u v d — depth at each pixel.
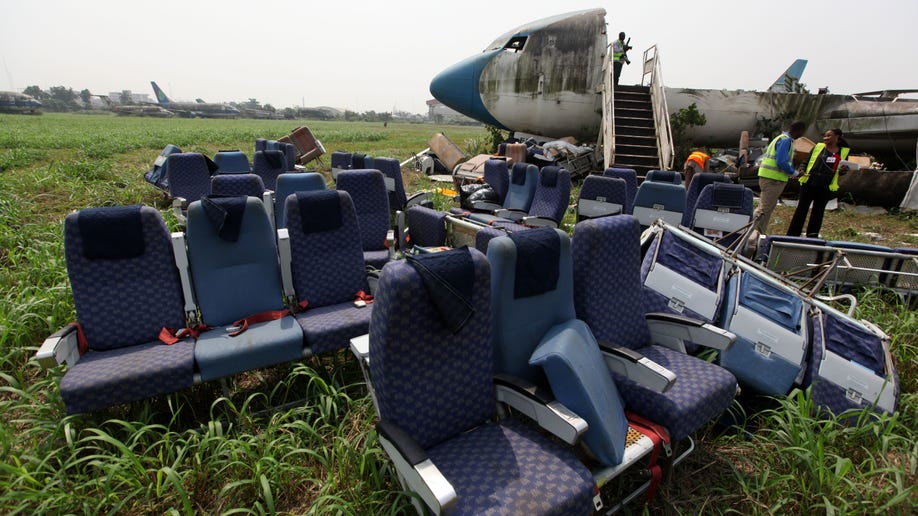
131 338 2.62
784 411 2.36
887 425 2.41
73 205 6.82
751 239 4.40
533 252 2.02
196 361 2.40
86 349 2.53
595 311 2.38
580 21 11.73
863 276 3.88
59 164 9.21
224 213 2.83
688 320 2.44
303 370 2.62
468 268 1.78
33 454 2.07
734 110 12.09
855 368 2.51
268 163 6.97
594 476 1.76
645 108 11.55
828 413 2.47
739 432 2.50
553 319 2.17
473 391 1.89
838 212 8.59
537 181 6.10
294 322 2.80
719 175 5.45
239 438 2.20
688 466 2.34
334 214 3.22
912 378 3.01
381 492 2.00
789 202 9.33
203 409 2.64
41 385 2.46
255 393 2.54
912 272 3.76
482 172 9.10
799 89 14.15
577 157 10.83
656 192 4.93
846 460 2.04
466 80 12.77
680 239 3.10
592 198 5.43
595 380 1.86
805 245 3.95
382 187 4.43
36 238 4.75
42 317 3.14
